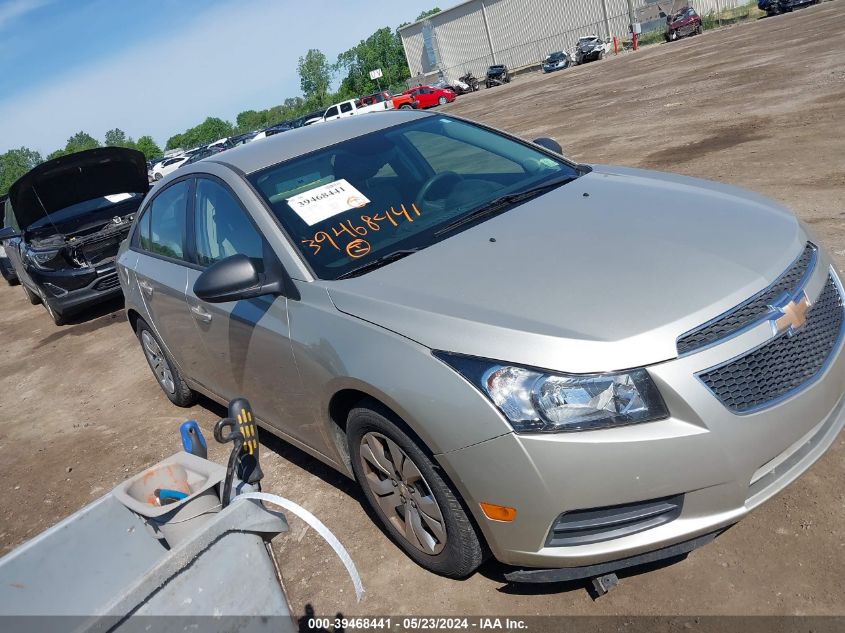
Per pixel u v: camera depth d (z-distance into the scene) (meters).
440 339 2.49
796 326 2.46
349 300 2.84
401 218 3.37
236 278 3.01
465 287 2.68
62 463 5.08
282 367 3.19
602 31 52.09
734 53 21.89
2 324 10.66
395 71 93.94
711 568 2.65
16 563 1.83
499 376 2.33
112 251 9.17
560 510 2.30
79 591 1.89
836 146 7.87
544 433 2.27
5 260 13.66
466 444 2.37
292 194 3.44
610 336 2.31
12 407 6.70
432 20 63.44
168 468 2.10
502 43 59.41
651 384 2.26
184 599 1.57
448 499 2.57
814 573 2.51
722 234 2.79
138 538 2.01
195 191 4.00
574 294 2.51
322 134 3.98
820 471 2.99
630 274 2.56
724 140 9.61
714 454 2.26
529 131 16.33
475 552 2.64
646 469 2.24
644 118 13.48
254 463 2.11
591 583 2.71
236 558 1.65
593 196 3.33
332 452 3.21
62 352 8.17
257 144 4.06
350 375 2.70
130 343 7.79
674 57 27.19
